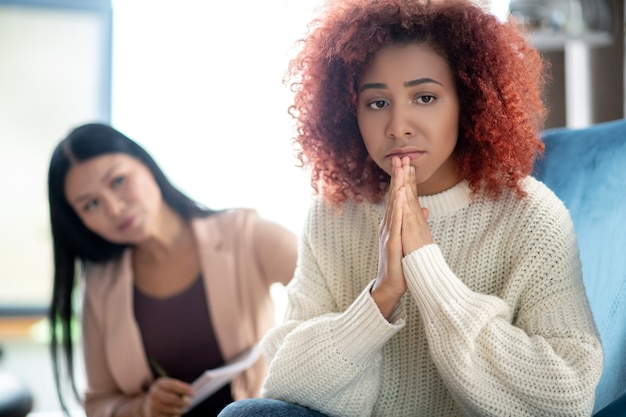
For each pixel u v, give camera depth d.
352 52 1.03
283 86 1.18
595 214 1.25
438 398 1.11
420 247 1.00
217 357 1.72
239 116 3.19
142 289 1.75
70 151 1.63
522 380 0.94
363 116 1.04
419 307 1.00
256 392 1.72
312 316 1.15
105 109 3.35
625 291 1.15
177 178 3.20
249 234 1.75
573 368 0.94
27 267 3.40
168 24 3.19
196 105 3.20
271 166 3.19
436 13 1.01
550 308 1.01
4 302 3.38
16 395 2.29
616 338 1.14
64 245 1.72
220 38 3.19
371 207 1.17
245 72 3.19
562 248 1.04
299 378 1.03
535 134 1.10
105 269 1.75
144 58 3.20
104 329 1.73
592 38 2.26
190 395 1.57
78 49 3.35
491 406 0.95
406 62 1.00
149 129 3.20
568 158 1.32
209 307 1.71
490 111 1.03
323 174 1.18
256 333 1.72
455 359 0.96
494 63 1.03
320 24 1.15
